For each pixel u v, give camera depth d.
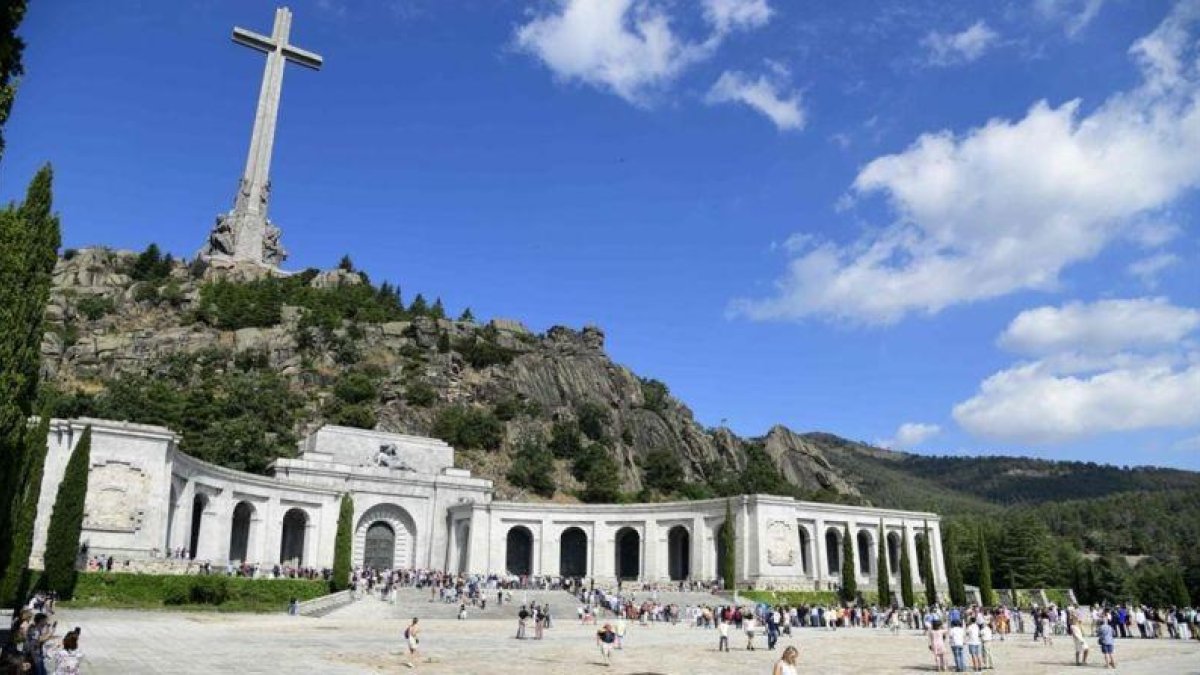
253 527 79.94
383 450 97.56
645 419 158.12
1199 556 124.56
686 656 38.59
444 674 29.67
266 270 175.00
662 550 91.38
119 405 106.50
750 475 148.75
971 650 34.31
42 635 22.97
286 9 177.75
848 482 172.62
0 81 19.59
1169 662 37.41
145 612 49.25
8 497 27.56
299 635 42.25
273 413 118.94
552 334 180.88
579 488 131.75
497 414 142.88
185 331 143.38
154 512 61.94
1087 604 112.00
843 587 79.56
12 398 27.34
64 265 166.12
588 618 62.88
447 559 95.81
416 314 173.38
